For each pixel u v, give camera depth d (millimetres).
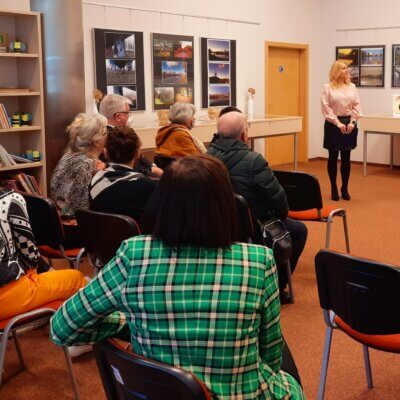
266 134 7309
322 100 6359
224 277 1318
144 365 1228
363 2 8844
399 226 5352
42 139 4996
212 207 1326
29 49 4977
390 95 8797
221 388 1311
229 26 7758
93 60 6273
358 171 8516
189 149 4168
